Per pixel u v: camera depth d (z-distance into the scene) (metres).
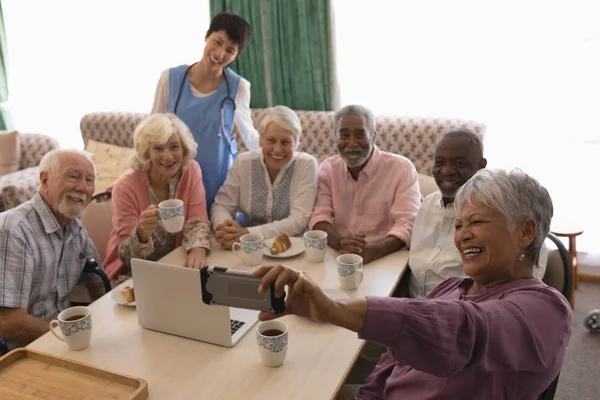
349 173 2.42
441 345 0.99
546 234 1.24
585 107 3.31
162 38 4.24
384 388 1.45
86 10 4.37
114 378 1.32
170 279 1.48
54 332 1.53
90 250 2.17
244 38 2.75
